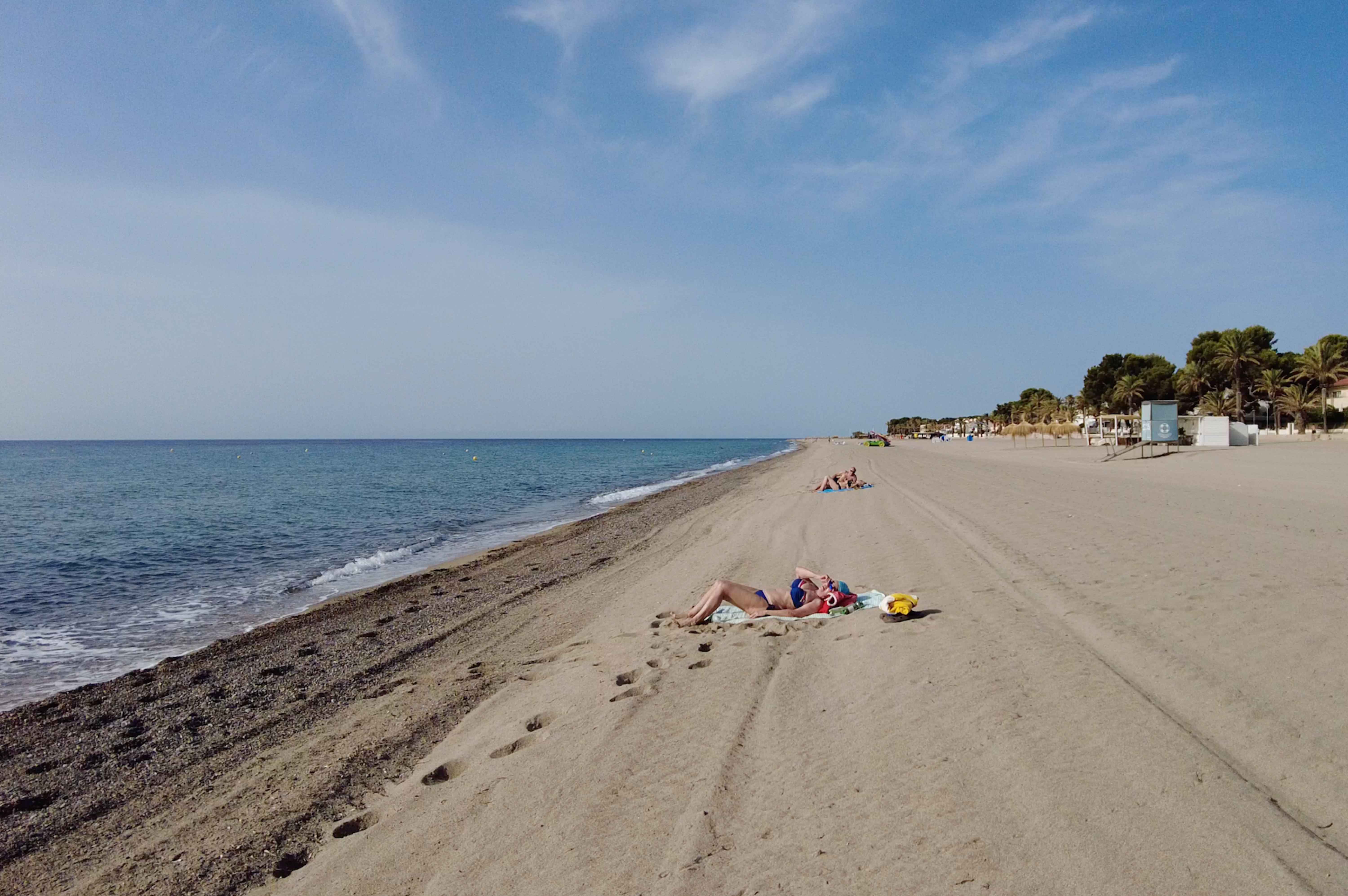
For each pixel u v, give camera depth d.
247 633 10.10
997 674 5.18
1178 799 3.34
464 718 6.12
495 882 3.43
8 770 5.80
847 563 10.74
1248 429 47.59
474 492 38.06
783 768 4.16
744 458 90.06
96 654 9.41
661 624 8.25
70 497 34.06
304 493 36.41
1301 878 2.72
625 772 4.37
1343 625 5.55
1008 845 3.13
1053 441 86.94
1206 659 5.10
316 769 5.35
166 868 4.10
